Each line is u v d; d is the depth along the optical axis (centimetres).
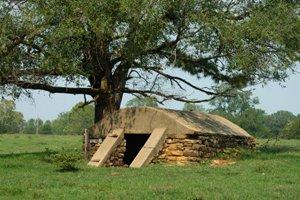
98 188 1498
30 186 1533
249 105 9362
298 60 2589
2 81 2514
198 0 2400
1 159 2345
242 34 2355
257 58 2486
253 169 1950
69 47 2383
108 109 2844
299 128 6781
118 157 2361
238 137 2562
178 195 1380
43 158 2400
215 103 9250
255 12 2495
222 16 2419
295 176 1794
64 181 1628
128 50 2447
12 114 10712
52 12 2341
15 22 2369
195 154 2223
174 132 2259
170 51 2602
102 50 2572
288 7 2508
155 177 1742
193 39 2422
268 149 3105
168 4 2342
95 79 2838
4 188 1479
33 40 2438
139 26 2355
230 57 2519
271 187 1537
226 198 1341
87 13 2309
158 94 2859
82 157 2469
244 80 2780
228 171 1903
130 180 1658
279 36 2400
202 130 2278
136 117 2388
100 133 2494
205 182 1606
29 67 2514
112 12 2339
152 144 2244
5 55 2412
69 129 9600
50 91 2698
